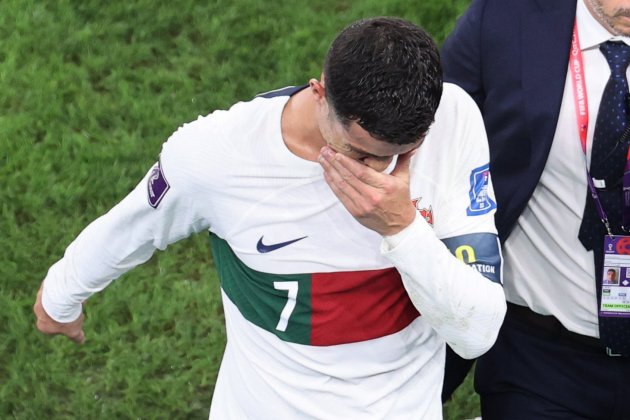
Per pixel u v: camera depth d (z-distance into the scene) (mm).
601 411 11836
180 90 19766
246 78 20109
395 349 9695
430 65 7953
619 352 11312
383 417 9844
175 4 20953
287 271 9406
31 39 20188
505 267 11711
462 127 9250
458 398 15992
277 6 21141
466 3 21281
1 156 18391
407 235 8547
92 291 10484
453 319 8945
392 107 7797
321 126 8352
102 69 20000
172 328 16719
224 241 9781
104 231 9930
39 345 16312
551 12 10734
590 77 10594
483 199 9406
